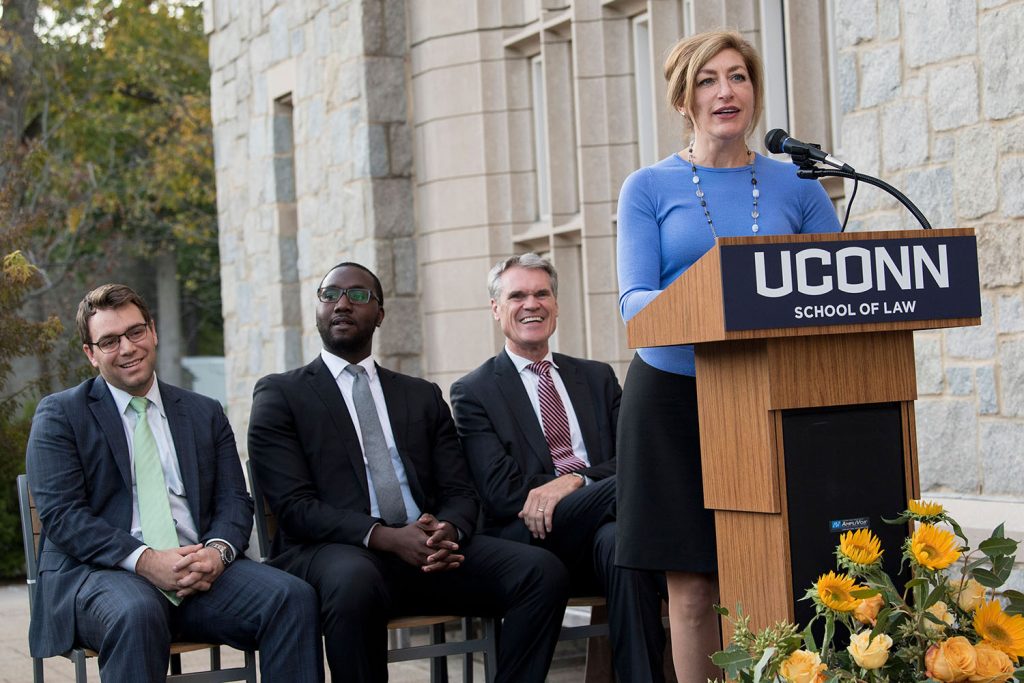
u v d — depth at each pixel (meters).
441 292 7.21
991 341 4.37
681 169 3.10
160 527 3.90
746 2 5.53
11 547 9.85
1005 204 4.30
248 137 9.20
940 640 2.57
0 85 14.99
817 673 2.45
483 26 7.02
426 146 7.28
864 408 2.71
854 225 4.86
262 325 9.11
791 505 2.63
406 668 5.68
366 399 4.37
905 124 4.64
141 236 20.92
